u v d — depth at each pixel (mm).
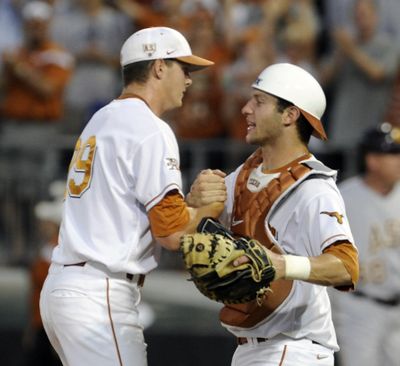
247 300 15398
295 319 16469
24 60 36781
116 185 16734
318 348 16672
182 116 36219
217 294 15336
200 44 36375
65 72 37031
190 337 32250
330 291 26422
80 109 37875
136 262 16953
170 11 38156
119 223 16781
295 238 16203
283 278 15180
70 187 17266
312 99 16531
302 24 36531
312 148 34406
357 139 35125
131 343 16922
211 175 16766
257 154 17359
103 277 16781
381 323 25781
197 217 16578
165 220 16406
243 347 17047
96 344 16625
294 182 16234
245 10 38125
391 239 25656
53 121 36938
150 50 17266
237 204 16938
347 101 35656
